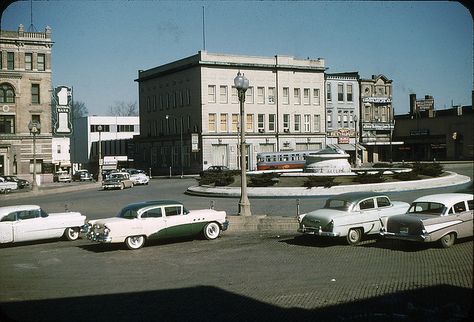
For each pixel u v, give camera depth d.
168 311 9.80
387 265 13.48
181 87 76.06
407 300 9.92
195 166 72.75
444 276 11.83
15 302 10.63
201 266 14.33
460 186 34.97
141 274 13.43
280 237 19.55
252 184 35.84
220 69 72.31
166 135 79.62
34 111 67.38
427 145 77.06
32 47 67.06
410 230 15.46
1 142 65.88
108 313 9.71
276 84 75.81
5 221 19.11
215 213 19.48
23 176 66.94
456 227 15.62
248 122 74.19
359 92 81.44
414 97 82.44
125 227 17.44
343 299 10.27
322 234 17.16
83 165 108.00
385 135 82.62
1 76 65.44
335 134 79.94
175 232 18.42
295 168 59.75
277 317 9.22
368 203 17.67
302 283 11.83
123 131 108.25
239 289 11.45
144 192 43.09
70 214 20.83
